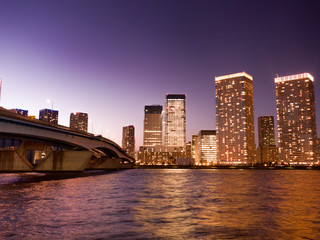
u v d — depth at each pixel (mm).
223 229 16906
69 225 17719
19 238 14594
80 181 65250
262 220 19703
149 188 47750
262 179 83625
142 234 15617
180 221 19328
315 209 24781
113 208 24953
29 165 89500
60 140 75250
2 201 29062
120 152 164125
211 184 59438
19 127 57062
